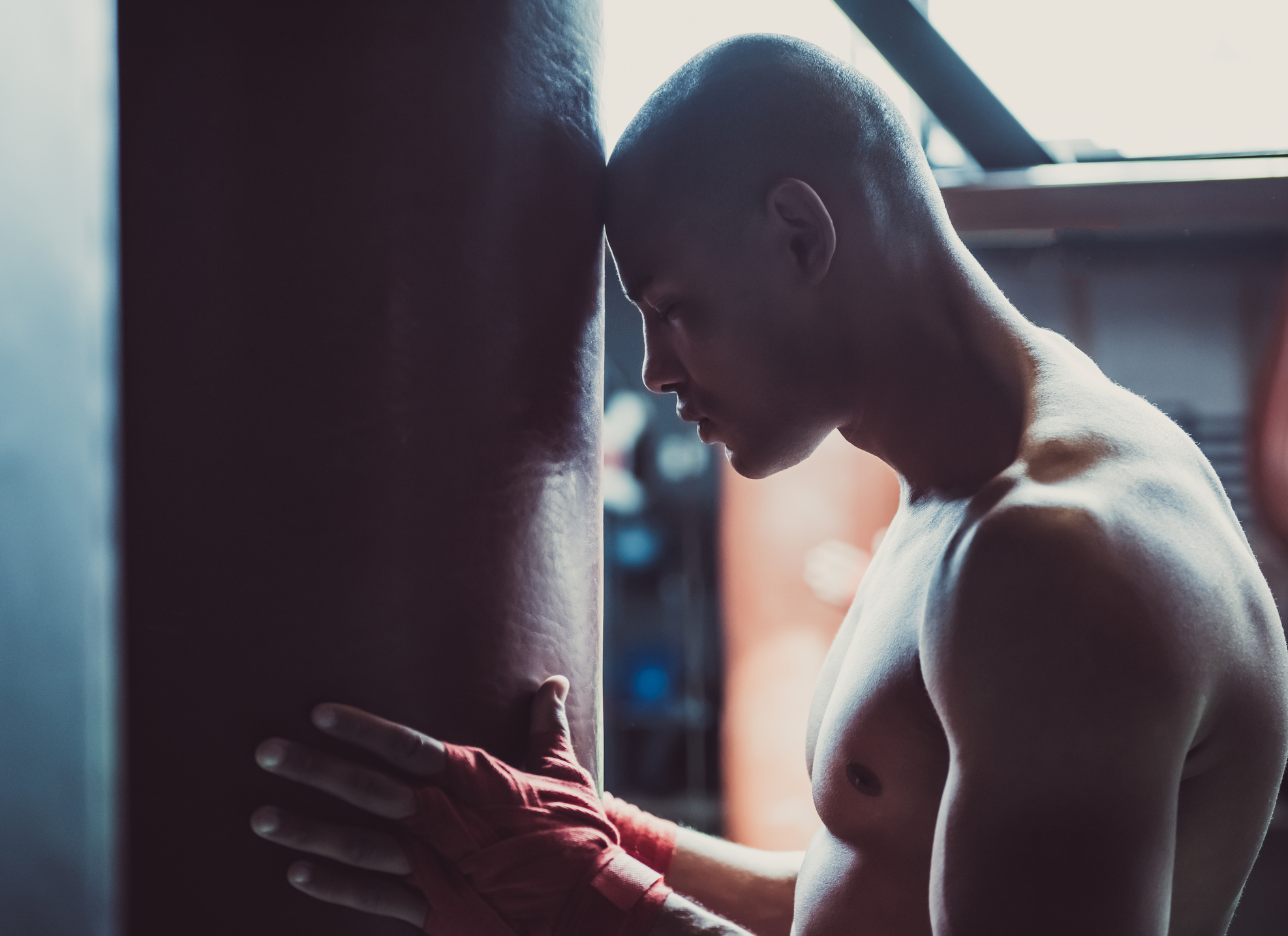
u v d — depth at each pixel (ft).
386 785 2.26
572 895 2.33
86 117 2.97
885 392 2.85
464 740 2.42
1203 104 6.63
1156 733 1.96
